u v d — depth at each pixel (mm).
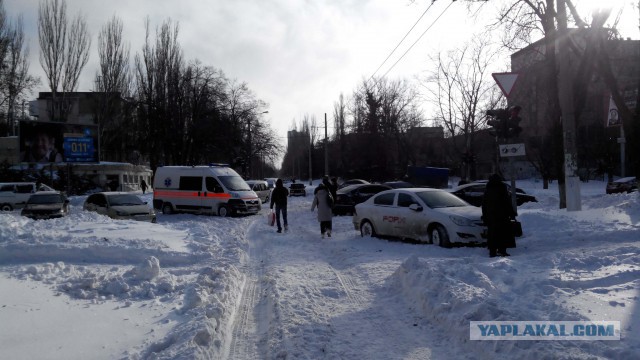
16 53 41688
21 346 4641
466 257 8914
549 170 38938
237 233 15406
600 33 15531
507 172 59094
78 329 5203
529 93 28078
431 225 11180
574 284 6312
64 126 35281
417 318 5707
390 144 56281
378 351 4695
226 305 6273
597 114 43156
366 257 10023
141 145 46625
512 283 6609
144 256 9398
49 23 40594
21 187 28297
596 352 4004
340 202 21344
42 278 7445
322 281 7898
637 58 19188
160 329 5250
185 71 44281
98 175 45375
